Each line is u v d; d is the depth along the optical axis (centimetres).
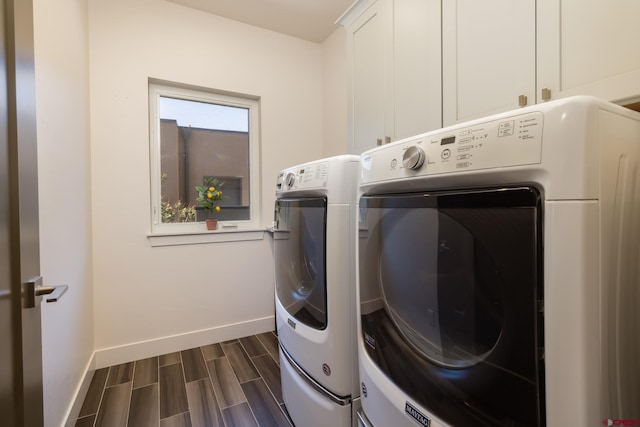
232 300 248
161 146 234
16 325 64
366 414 92
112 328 206
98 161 201
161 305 222
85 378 173
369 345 91
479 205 57
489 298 56
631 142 51
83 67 180
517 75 98
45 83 122
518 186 50
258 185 268
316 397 112
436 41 127
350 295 105
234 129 262
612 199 47
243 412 158
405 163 71
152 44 218
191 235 232
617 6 77
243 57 251
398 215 79
